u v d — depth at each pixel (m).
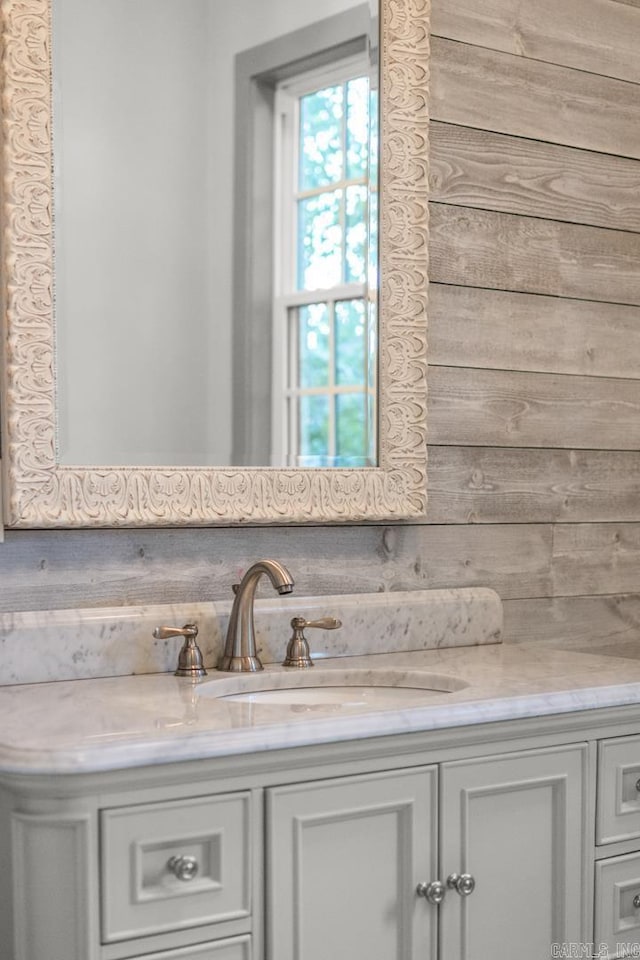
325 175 1.91
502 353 2.08
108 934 1.22
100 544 1.72
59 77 1.68
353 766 1.38
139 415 1.75
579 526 2.18
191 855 1.28
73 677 1.66
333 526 1.92
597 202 2.20
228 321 1.83
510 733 1.50
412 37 1.95
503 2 2.08
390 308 1.94
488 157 2.06
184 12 1.79
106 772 1.21
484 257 2.06
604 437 2.21
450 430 2.02
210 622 1.77
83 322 1.70
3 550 1.65
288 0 1.88
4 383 1.63
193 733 1.27
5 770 1.20
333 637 1.87
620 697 1.58
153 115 1.77
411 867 1.42
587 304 2.18
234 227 1.83
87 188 1.71
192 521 1.75
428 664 1.78
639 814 1.64
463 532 2.04
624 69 2.22
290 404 1.88
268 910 1.32
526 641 2.12
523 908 1.52
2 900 1.27
